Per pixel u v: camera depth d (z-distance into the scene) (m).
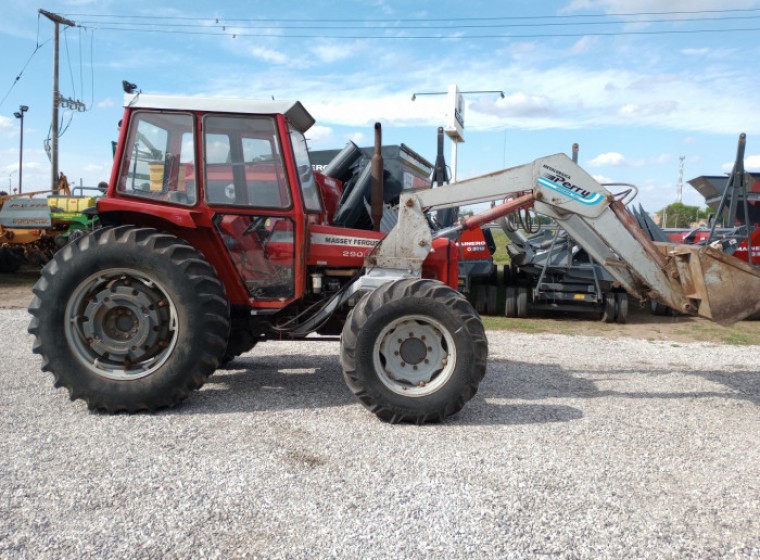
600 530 2.62
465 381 4.00
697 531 2.63
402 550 2.43
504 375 5.61
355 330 4.01
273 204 4.45
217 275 4.22
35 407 4.23
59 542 2.45
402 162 8.96
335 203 5.82
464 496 2.91
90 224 14.59
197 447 3.51
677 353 7.16
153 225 4.42
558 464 3.34
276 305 4.54
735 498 2.97
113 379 4.07
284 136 4.40
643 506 2.86
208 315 4.08
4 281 13.84
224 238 4.45
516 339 8.02
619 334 8.78
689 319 10.42
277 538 2.51
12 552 2.38
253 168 4.41
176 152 4.35
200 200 4.34
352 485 3.02
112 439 3.62
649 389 5.14
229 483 3.02
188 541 2.47
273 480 3.06
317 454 3.43
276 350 6.55
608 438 3.80
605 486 3.07
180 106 4.31
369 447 3.56
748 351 7.38
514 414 4.30
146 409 4.12
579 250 10.05
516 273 11.27
